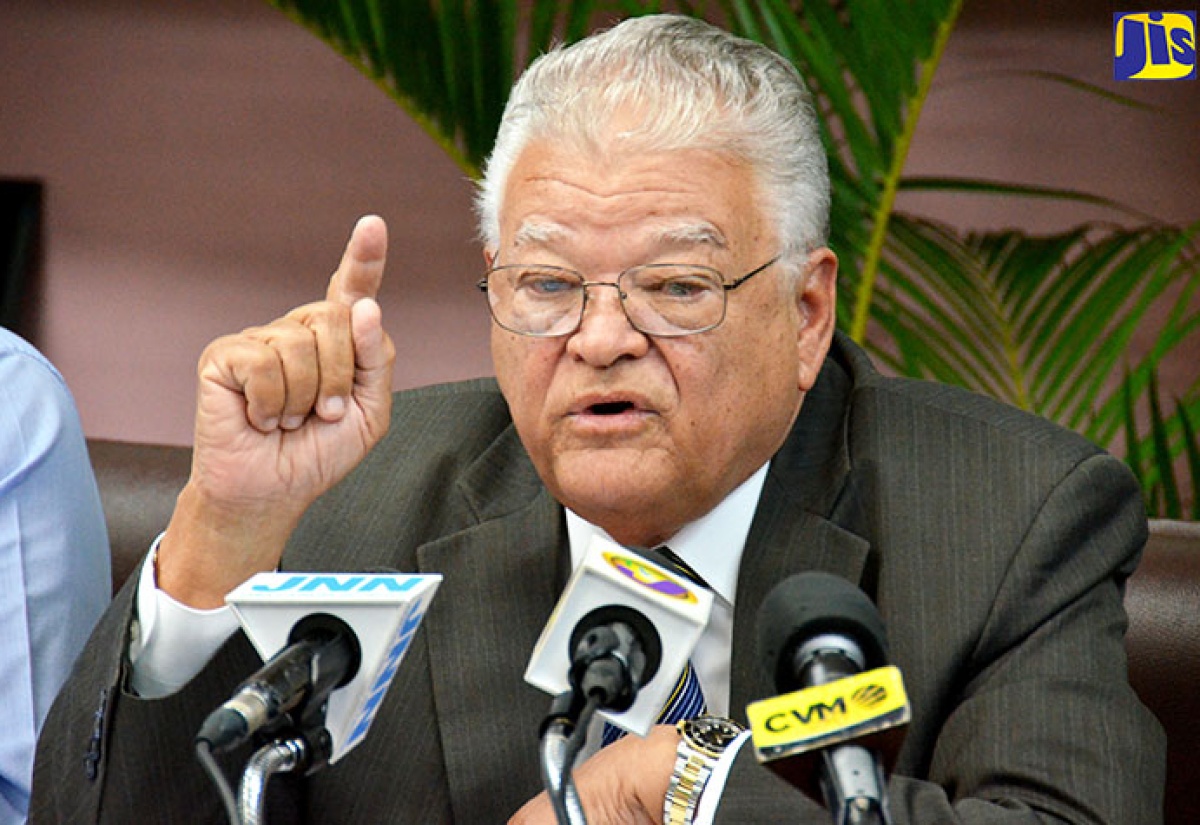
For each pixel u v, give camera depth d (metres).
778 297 5.36
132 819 5.09
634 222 5.05
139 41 11.82
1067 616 5.38
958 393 6.24
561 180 5.12
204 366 5.06
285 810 5.68
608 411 5.18
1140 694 6.68
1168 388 10.89
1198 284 10.63
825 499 5.77
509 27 10.17
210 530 5.14
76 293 11.94
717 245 5.11
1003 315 10.55
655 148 5.11
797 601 3.38
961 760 5.04
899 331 10.44
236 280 11.82
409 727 5.70
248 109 11.75
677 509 5.38
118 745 5.10
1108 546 5.61
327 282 11.75
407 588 3.87
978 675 5.36
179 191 11.84
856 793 3.04
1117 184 10.88
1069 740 4.94
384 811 5.62
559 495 5.38
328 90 11.66
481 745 5.59
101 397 11.95
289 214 11.76
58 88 11.91
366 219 5.20
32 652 6.30
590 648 3.63
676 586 3.81
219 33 11.75
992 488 5.67
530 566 5.88
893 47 9.88
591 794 4.58
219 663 5.16
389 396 5.30
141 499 7.93
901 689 3.15
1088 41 10.88
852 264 10.12
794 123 5.39
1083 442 5.88
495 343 5.37
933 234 10.75
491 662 5.72
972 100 11.01
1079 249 10.95
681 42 5.29
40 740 5.30
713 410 5.18
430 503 6.23
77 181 11.91
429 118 10.34
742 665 5.54
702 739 4.58
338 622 3.80
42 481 6.54
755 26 10.04
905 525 5.65
